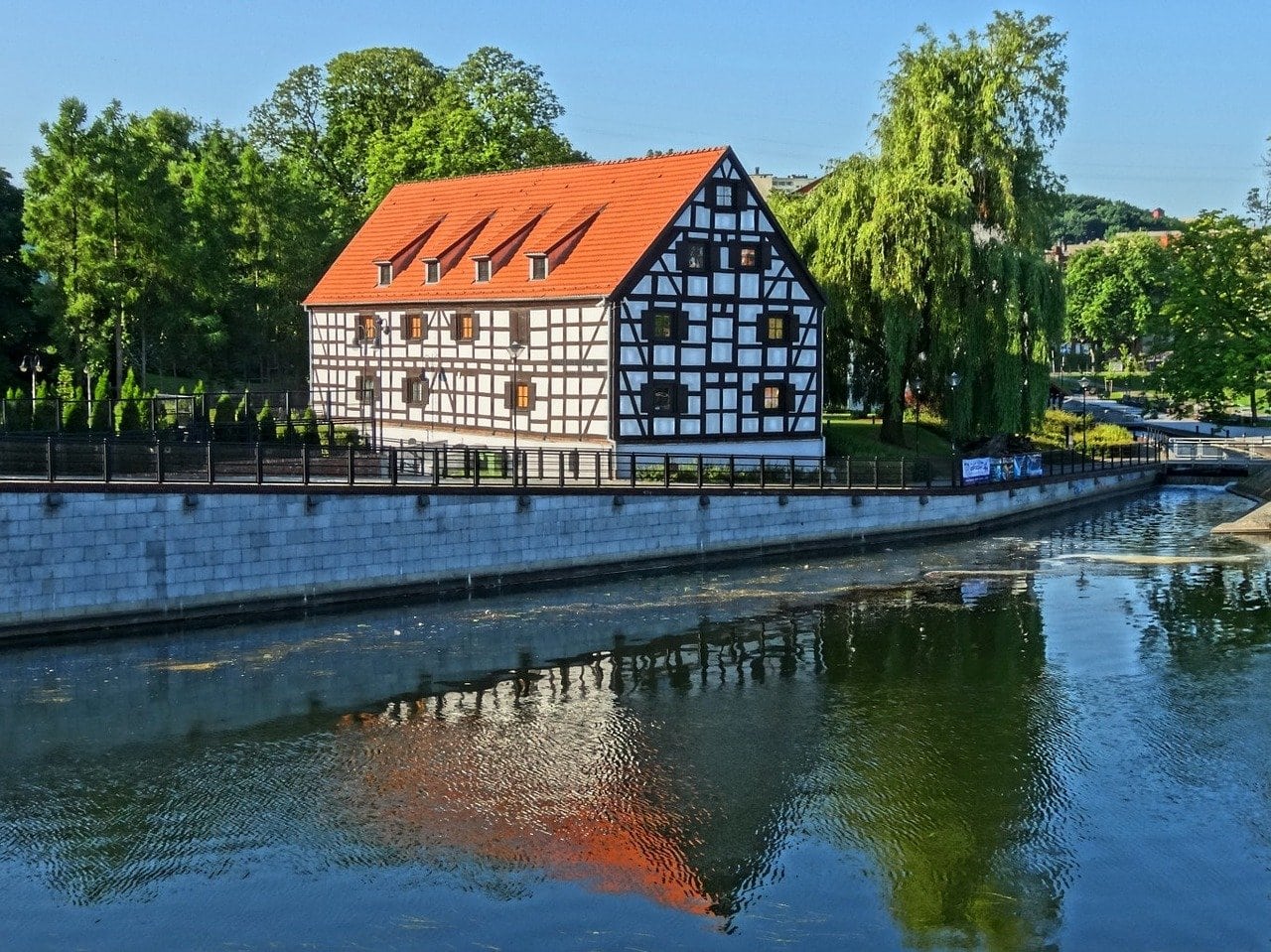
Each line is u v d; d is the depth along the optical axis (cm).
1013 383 4841
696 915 1678
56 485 2745
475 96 6656
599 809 2009
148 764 2175
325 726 2377
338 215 6906
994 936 1623
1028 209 4925
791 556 4028
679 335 4312
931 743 2300
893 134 4975
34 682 2569
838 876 1789
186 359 6097
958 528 4481
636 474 3944
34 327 5009
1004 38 4931
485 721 2416
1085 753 2242
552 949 1595
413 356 4900
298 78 7344
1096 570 3800
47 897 1722
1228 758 2212
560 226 4547
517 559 3472
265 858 1838
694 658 2841
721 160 4378
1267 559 3975
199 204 5972
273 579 3067
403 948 1596
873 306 4956
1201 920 1666
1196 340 5941
